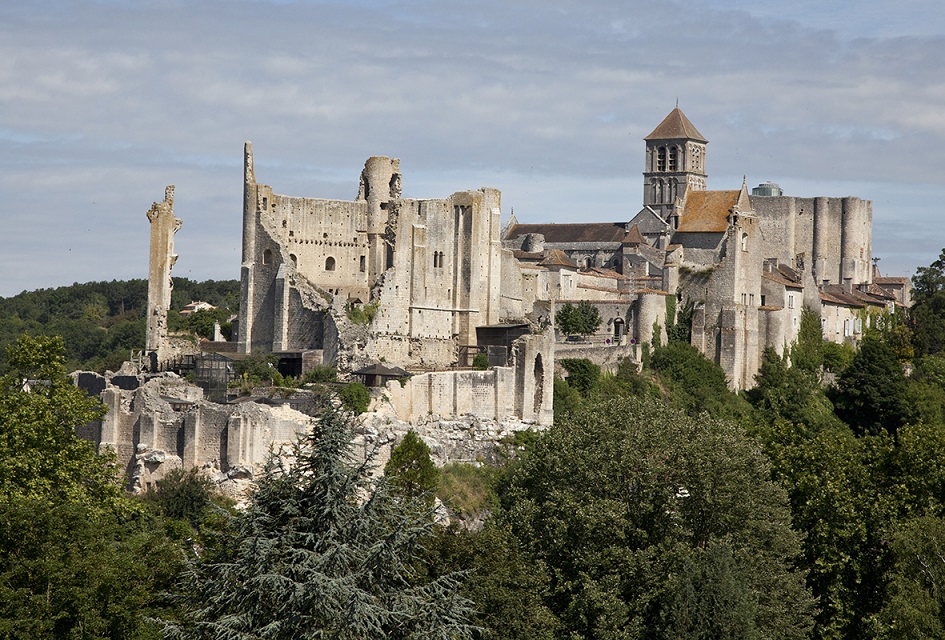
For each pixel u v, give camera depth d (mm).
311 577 81000
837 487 143500
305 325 192625
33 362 149500
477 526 162625
